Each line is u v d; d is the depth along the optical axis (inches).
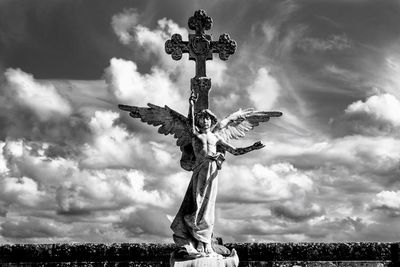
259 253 1720.0
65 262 1713.8
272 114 998.4
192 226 901.8
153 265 1684.3
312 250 1722.4
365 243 1727.4
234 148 938.1
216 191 921.5
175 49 999.6
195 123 943.7
